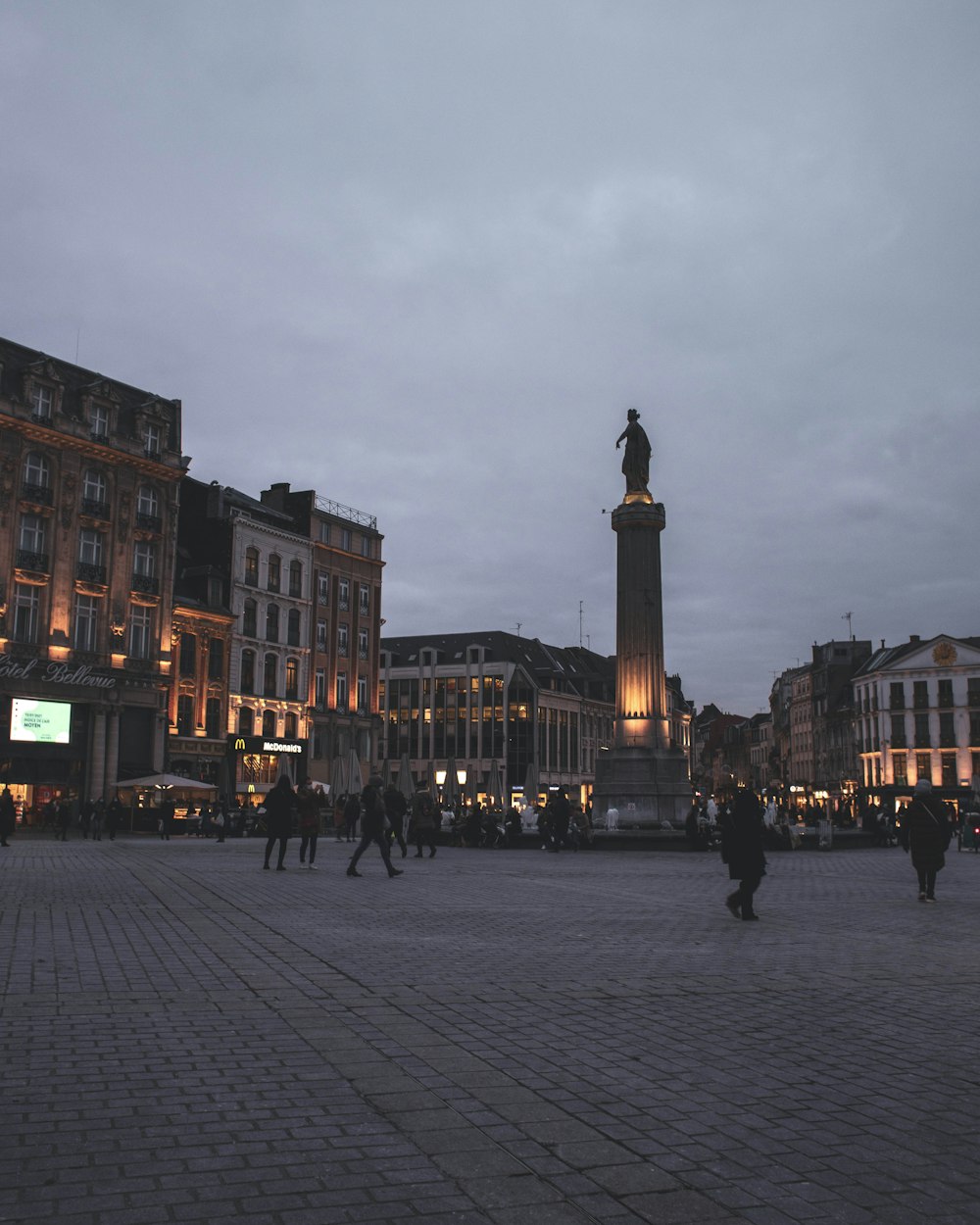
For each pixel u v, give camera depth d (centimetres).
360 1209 411
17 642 4866
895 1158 480
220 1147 478
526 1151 479
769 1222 408
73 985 853
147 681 5459
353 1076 594
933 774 9494
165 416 5722
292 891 1714
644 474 4238
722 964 1033
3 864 2280
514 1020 754
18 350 5053
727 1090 586
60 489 5122
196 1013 755
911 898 1839
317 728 7012
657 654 4131
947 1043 711
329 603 7212
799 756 12781
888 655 10294
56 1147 475
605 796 4056
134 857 2656
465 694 10731
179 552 6344
